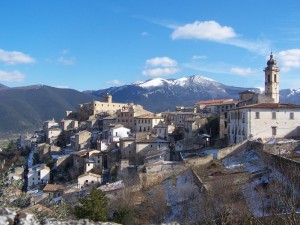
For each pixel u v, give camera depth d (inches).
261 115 4052.7
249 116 4030.5
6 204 1166.3
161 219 2866.6
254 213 2247.8
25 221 922.7
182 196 3093.0
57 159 6348.4
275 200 2161.7
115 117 7504.9
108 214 2970.0
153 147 5211.6
